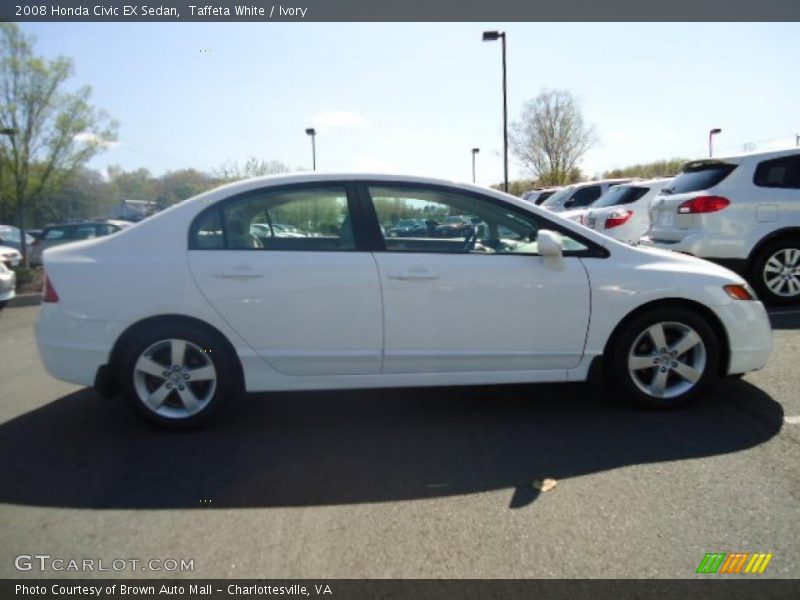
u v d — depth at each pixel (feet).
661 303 12.02
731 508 8.56
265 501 9.12
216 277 11.28
